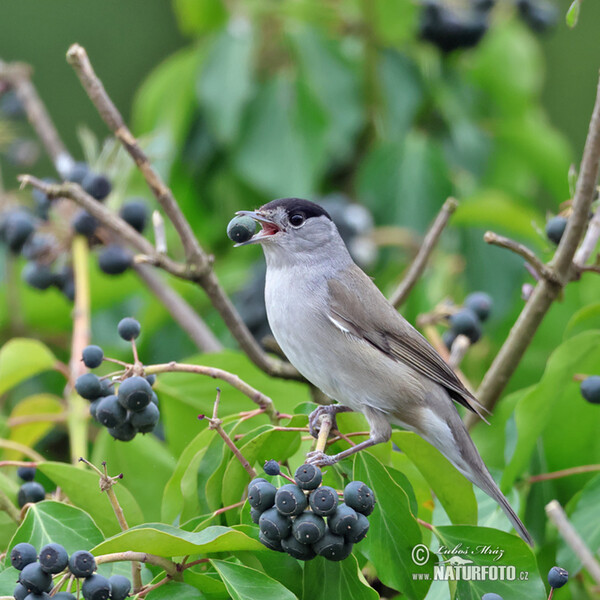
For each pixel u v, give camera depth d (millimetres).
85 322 9109
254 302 11766
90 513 6926
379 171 11844
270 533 5902
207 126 12438
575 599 7887
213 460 6961
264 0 12203
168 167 11992
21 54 18703
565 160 13094
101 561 5688
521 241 11922
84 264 9570
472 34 12562
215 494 6734
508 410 8586
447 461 7188
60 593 5656
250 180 11508
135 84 18875
